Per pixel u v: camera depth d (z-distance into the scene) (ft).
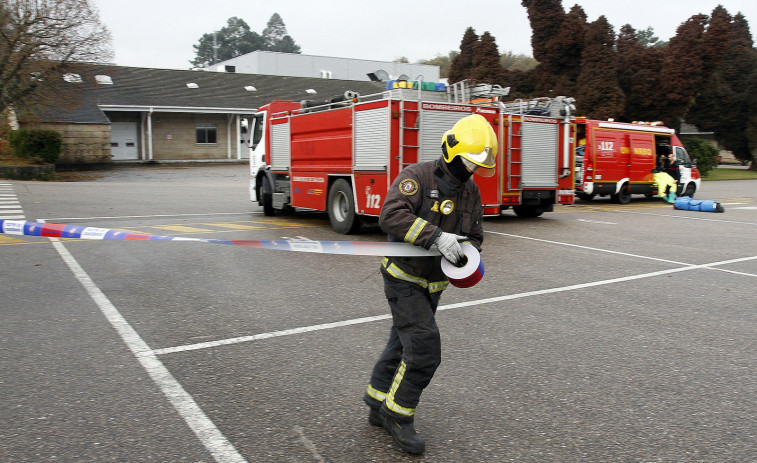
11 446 10.41
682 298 21.57
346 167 36.52
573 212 53.78
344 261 27.68
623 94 99.71
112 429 11.10
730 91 138.10
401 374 10.36
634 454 10.55
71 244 31.19
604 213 52.95
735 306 20.54
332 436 11.01
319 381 13.52
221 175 99.45
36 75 86.02
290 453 10.36
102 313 18.57
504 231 38.86
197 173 102.37
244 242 11.09
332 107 38.45
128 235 11.52
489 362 14.89
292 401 12.46
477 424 11.61
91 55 89.86
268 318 18.29
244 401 12.42
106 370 13.96
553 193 43.55
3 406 11.98
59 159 104.68
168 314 18.57
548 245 33.12
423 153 34.40
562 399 12.80
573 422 11.75
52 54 86.12
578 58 105.60
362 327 17.49
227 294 21.17
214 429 11.18
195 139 128.57
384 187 33.60
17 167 82.17
